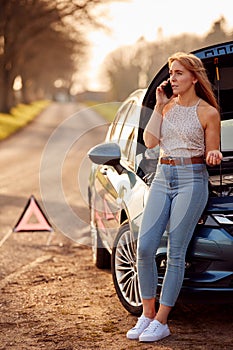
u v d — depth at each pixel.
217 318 5.88
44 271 7.77
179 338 5.32
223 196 5.58
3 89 67.62
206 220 5.32
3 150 33.25
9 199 14.14
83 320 5.86
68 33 61.91
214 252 5.26
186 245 5.23
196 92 5.27
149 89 5.89
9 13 54.25
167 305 5.25
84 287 7.04
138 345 5.18
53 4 51.84
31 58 77.12
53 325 5.73
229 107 6.51
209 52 5.74
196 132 5.17
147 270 5.32
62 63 104.12
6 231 10.39
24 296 6.68
